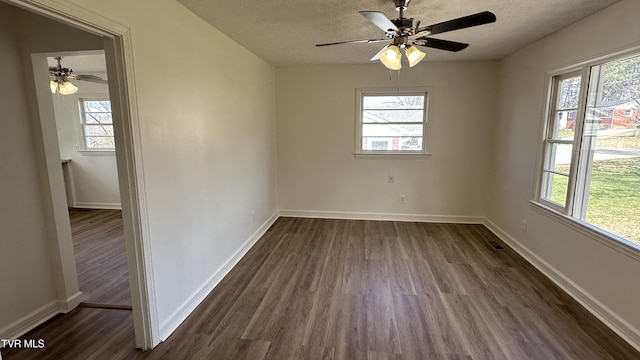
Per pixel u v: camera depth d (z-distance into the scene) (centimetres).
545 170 326
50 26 225
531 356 201
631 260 213
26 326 229
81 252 377
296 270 325
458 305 259
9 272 219
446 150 473
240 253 359
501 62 430
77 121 562
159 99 214
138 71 192
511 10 249
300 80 488
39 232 238
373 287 289
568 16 260
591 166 262
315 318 242
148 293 206
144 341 209
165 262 223
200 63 267
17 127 223
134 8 188
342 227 466
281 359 199
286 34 312
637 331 209
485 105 454
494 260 347
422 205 492
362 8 246
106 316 247
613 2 229
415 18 266
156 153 212
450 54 407
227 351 207
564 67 289
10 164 219
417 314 247
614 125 237
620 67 232
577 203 276
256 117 412
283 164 514
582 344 211
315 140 500
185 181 247
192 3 235
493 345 211
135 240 199
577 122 271
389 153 484
